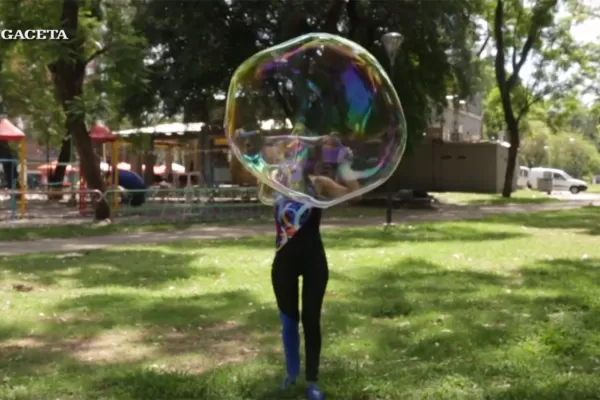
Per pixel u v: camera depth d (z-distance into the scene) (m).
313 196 4.49
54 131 30.42
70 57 17.70
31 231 15.88
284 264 4.57
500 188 42.53
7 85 27.36
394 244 13.21
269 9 24.34
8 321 6.86
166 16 24.03
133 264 10.81
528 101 35.56
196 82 25.41
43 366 5.34
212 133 27.73
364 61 5.25
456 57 27.55
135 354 5.71
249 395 4.61
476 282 8.83
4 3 16.80
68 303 7.73
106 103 18.98
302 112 5.13
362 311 7.14
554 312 6.96
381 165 4.90
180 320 6.87
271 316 6.93
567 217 20.09
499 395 4.43
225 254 11.95
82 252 12.44
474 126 56.97
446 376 4.82
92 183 19.73
